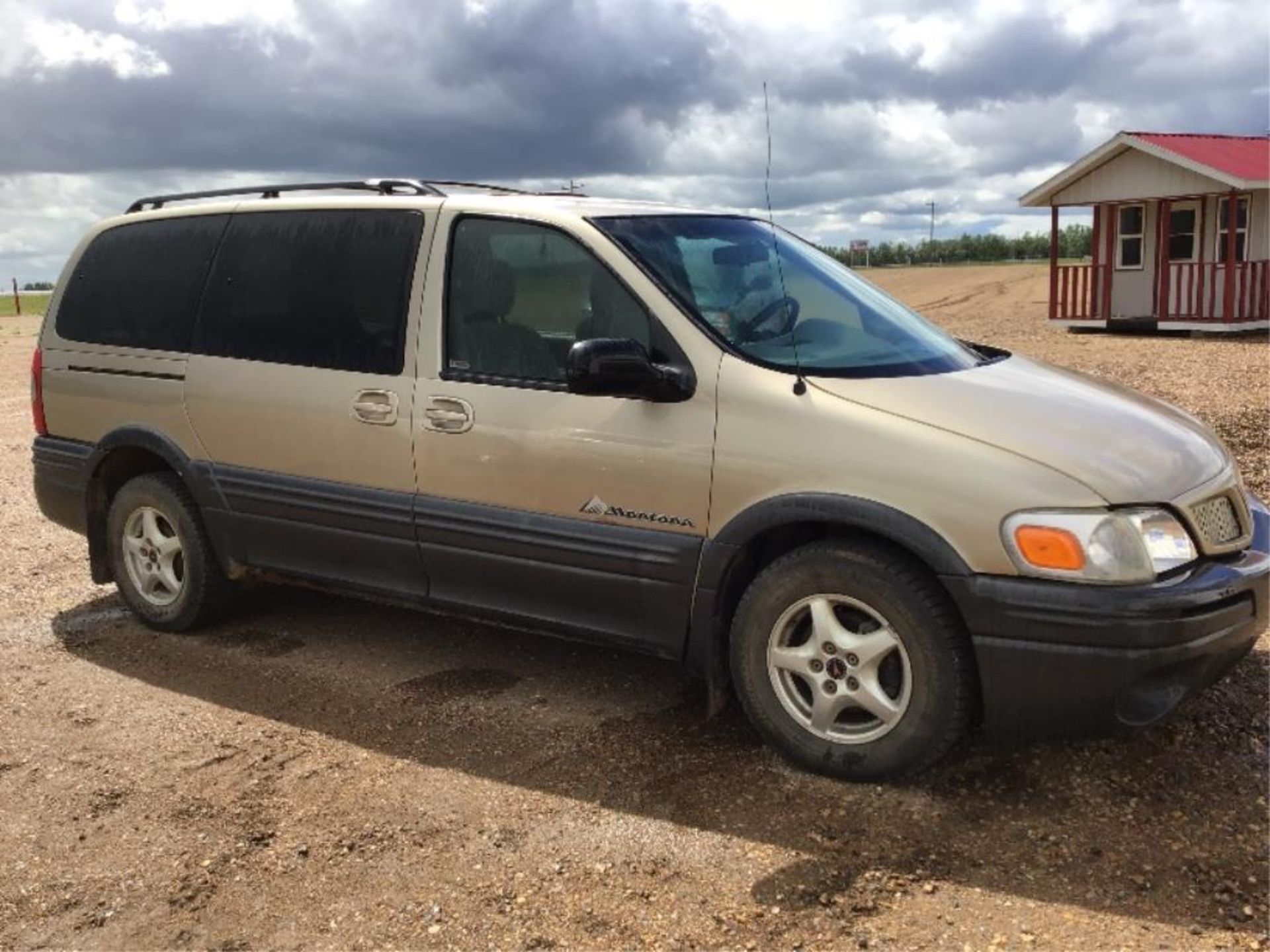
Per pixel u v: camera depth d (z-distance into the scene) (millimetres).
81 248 5582
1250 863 3170
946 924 2959
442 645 5109
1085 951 2826
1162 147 20688
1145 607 3225
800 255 4738
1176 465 3564
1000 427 3527
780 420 3674
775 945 2902
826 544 3621
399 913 3111
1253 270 20656
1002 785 3631
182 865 3371
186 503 5133
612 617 4062
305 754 4066
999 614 3338
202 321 5023
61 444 5520
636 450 3877
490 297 4281
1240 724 3967
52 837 3549
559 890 3184
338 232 4691
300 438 4664
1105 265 22656
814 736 3709
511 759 3977
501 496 4180
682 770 3838
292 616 5547
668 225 4371
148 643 5246
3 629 5484
